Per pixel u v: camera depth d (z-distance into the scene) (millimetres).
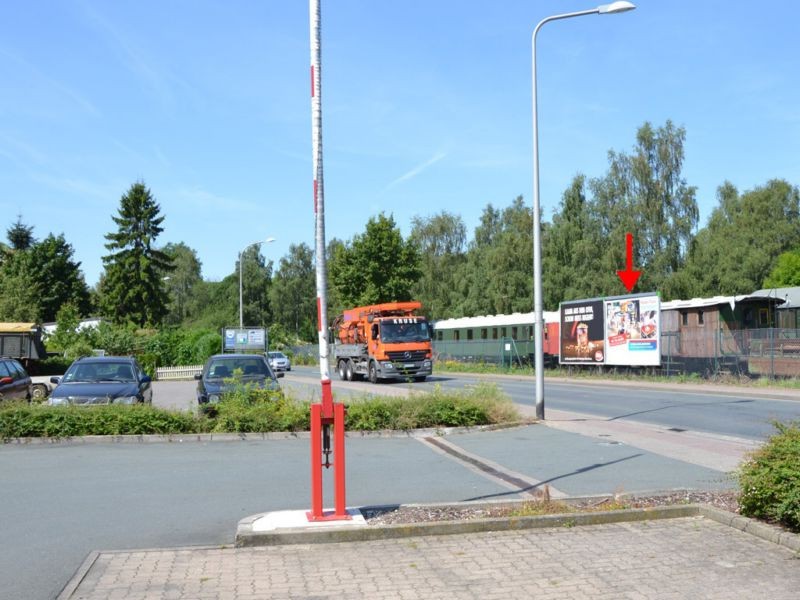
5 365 20672
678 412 19156
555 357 45000
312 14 7344
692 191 55312
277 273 103250
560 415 18422
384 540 6719
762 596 5137
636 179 55938
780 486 6520
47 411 13875
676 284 52156
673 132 55969
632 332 34375
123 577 5707
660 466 10602
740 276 64688
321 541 6645
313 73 7328
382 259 64812
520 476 9914
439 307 74250
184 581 5609
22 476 10188
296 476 10164
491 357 50875
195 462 11375
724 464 10750
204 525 7430
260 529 6703
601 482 9391
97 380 16281
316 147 7301
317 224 7227
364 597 5242
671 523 7152
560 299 58062
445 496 8680
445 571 5801
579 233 58375
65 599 5211
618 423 16516
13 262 79875
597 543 6516
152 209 74938
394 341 34250
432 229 79062
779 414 18453
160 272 76438
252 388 15469
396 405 15688
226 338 49219
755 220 69312
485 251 73750
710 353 33438
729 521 7004
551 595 5234
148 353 44625
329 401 7121
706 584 5398
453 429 15023
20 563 6133
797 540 6172
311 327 103250
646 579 5535
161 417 14273
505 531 6961
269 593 5328
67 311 44438
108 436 13664
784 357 30031
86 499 8680
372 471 10539
